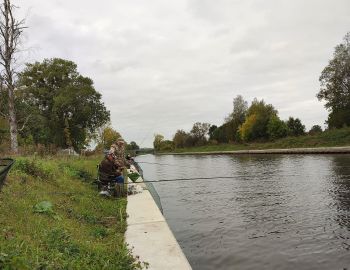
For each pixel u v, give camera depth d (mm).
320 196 13961
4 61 24016
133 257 6195
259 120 80375
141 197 12156
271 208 12312
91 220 8602
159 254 6332
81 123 55219
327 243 8211
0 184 6824
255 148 72438
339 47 62781
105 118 56562
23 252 5297
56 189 11055
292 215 11094
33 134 42469
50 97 54531
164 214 12391
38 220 7051
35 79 55031
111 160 12906
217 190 17484
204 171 31594
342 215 10664
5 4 23562
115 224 8570
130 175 16906
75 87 53094
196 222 10930
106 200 11672
